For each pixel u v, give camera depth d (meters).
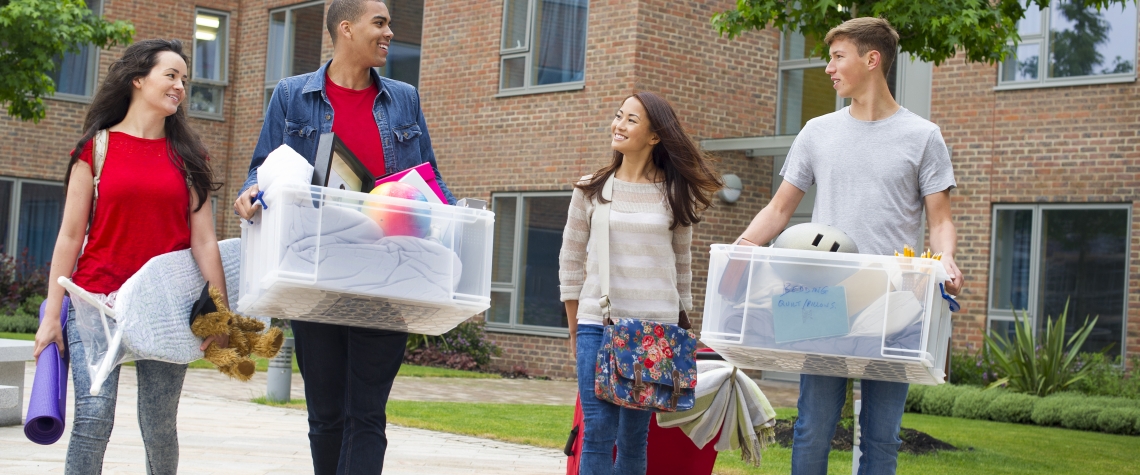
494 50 14.22
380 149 3.72
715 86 13.16
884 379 3.62
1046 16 11.74
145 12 17.75
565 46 13.56
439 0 14.93
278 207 2.96
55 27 13.48
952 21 7.48
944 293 3.34
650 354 3.78
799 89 13.57
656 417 4.56
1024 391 10.66
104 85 3.43
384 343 3.60
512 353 13.91
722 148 12.84
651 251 3.90
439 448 6.57
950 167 3.84
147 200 3.38
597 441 3.84
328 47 16.98
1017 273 11.89
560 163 13.43
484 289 3.23
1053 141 11.64
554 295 13.62
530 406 9.43
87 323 3.29
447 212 3.16
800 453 3.87
